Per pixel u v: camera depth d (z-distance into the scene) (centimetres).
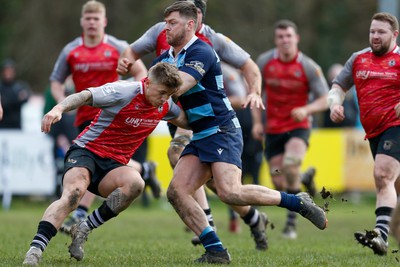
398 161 2983
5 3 10731
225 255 2586
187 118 2650
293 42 4100
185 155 2641
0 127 6378
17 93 6366
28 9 10656
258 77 3014
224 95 2628
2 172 6306
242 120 4906
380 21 3020
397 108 2861
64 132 5988
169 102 2597
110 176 2586
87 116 3731
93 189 2628
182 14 2558
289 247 3331
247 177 5450
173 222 4906
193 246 3312
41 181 6350
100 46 3838
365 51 3108
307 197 2614
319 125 8112
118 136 2588
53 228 2461
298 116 3859
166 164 6431
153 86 2491
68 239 3578
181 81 2484
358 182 6519
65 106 2405
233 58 3020
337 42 10719
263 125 4847
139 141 2628
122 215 5547
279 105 4159
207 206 3123
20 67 10600
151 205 6881
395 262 2694
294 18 10525
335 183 6494
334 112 3130
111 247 3228
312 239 3809
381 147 3005
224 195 2555
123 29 10206
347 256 2930
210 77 2586
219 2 10238
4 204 6294
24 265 2386
